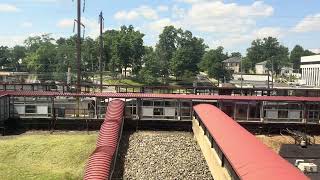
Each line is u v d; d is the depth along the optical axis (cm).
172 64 15062
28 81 10712
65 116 5303
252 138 2975
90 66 16012
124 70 15962
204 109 4541
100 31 6938
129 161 3997
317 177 2580
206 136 3934
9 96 5097
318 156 3103
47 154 4041
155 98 5194
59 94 5169
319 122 5359
